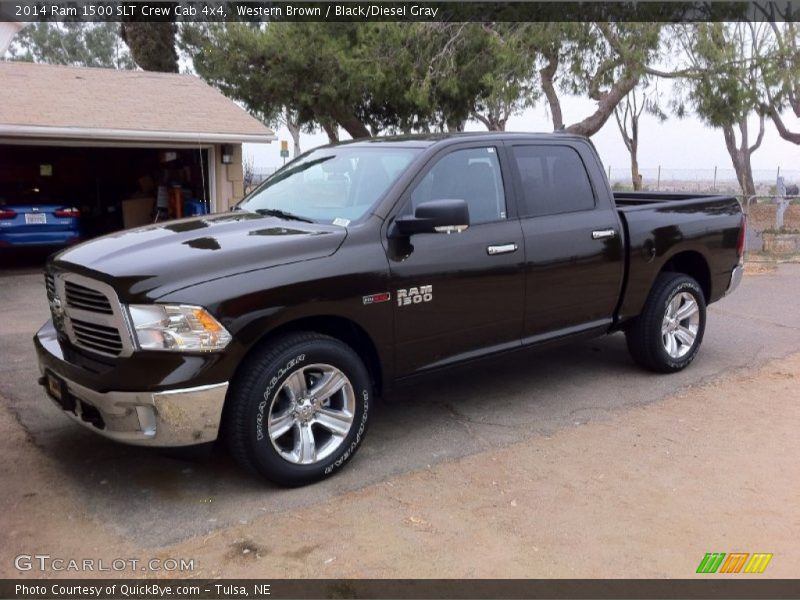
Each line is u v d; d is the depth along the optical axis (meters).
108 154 17.56
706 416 5.30
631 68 13.77
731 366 6.55
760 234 16.12
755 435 4.95
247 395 3.83
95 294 3.85
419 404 5.52
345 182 4.84
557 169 5.45
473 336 4.84
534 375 6.26
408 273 4.40
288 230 4.30
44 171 16.84
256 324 3.79
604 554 3.49
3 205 12.78
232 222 4.57
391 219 4.41
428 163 4.66
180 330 3.62
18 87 13.98
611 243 5.56
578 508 3.92
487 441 4.82
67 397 4.10
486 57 15.46
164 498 4.00
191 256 3.85
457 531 3.68
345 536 3.62
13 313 8.80
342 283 4.11
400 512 3.87
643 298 5.93
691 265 6.60
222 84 20.25
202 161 14.78
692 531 3.71
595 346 7.22
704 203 6.43
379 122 21.02
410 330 4.48
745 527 3.75
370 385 4.38
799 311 8.91
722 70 13.61
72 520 3.76
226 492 4.07
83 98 14.06
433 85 16.08
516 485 4.18
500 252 4.86
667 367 6.21
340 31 17.81
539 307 5.18
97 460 4.47
